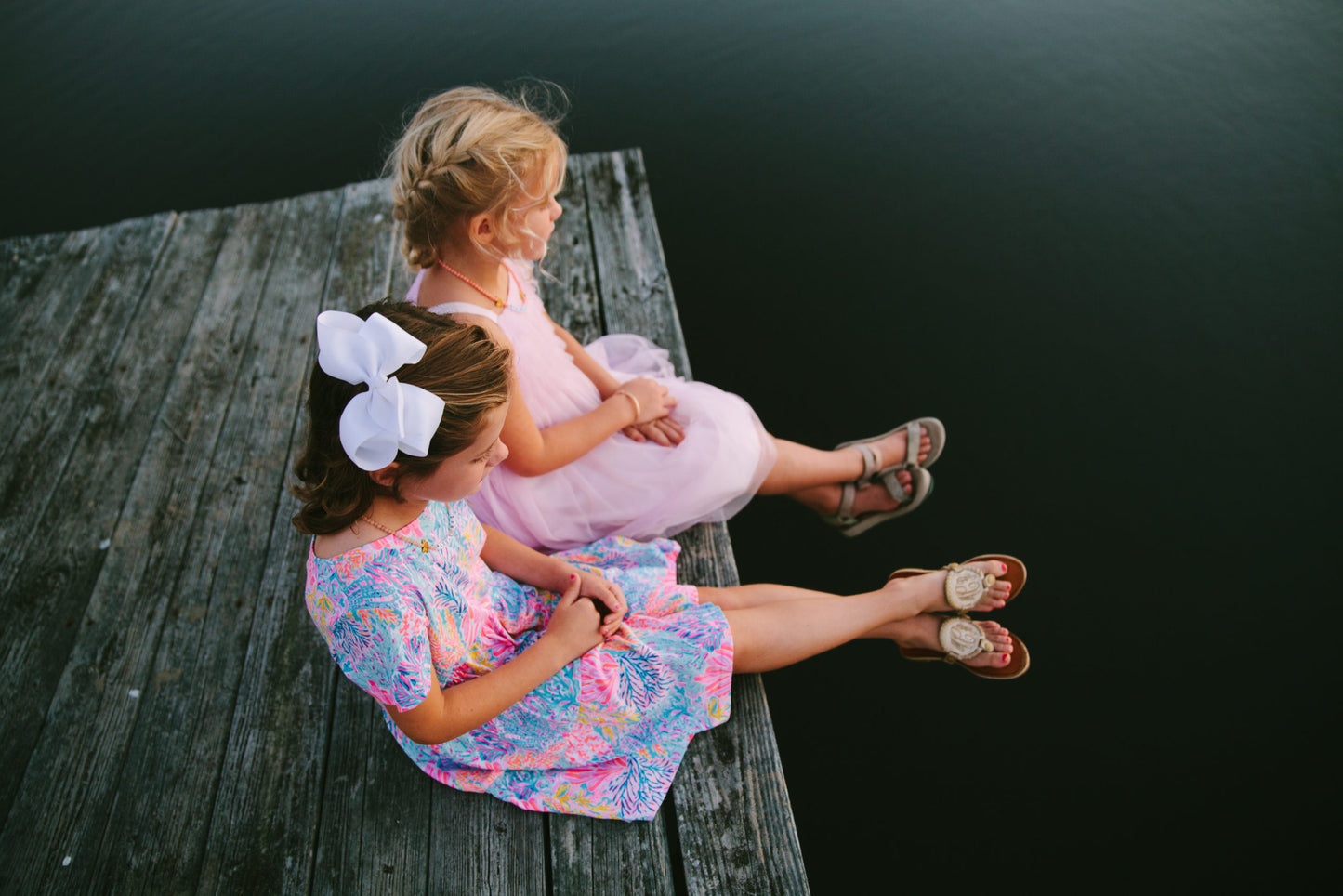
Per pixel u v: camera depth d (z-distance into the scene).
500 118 1.60
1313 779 2.41
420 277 1.83
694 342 3.55
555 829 1.70
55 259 3.20
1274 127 3.97
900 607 1.93
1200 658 2.66
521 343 1.85
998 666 2.01
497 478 1.99
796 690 2.80
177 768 1.87
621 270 2.94
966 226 3.84
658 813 1.73
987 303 3.58
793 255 3.83
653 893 1.62
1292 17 4.42
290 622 2.11
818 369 3.46
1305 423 3.08
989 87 4.38
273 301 2.96
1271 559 2.81
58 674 2.06
